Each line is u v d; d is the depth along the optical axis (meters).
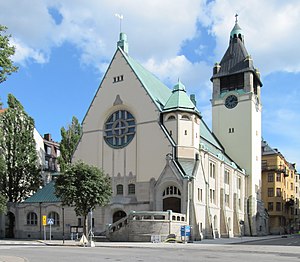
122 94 66.88
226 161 76.31
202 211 60.53
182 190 57.56
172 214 53.28
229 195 75.19
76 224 63.41
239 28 93.25
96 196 51.19
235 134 87.31
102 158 67.06
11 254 28.53
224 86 90.88
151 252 31.92
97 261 23.17
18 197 71.06
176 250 35.06
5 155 70.56
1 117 71.00
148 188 61.38
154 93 67.81
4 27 23.83
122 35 71.50
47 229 65.44
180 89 64.69
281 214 109.25
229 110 88.62
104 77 69.25
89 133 69.06
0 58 23.23
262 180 112.06
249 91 87.06
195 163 60.88
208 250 35.38
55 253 29.66
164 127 62.84
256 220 85.31
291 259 26.09
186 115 62.78
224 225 68.81
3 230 67.31
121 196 63.72
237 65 89.44
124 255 28.09
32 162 73.06
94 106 69.44
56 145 101.25
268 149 114.25
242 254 30.56
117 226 54.72
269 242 54.00
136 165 63.50
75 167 52.25
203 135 77.81
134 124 65.38
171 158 59.78
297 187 138.12
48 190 68.88
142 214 53.03
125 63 67.56
